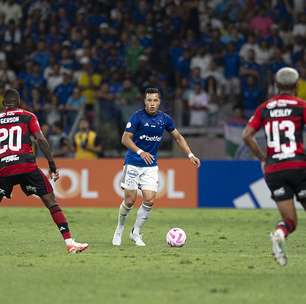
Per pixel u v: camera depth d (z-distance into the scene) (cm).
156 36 9300
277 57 8656
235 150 7938
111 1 9762
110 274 3200
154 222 5719
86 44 9131
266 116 3225
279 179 3183
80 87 8419
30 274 3200
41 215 6259
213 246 4256
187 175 7194
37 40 9625
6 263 3512
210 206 7175
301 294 2791
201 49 8950
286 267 3425
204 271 3291
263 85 8494
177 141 4269
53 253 3888
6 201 7412
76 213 6488
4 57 9538
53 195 3862
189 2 9512
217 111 8044
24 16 10019
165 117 4225
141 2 9588
